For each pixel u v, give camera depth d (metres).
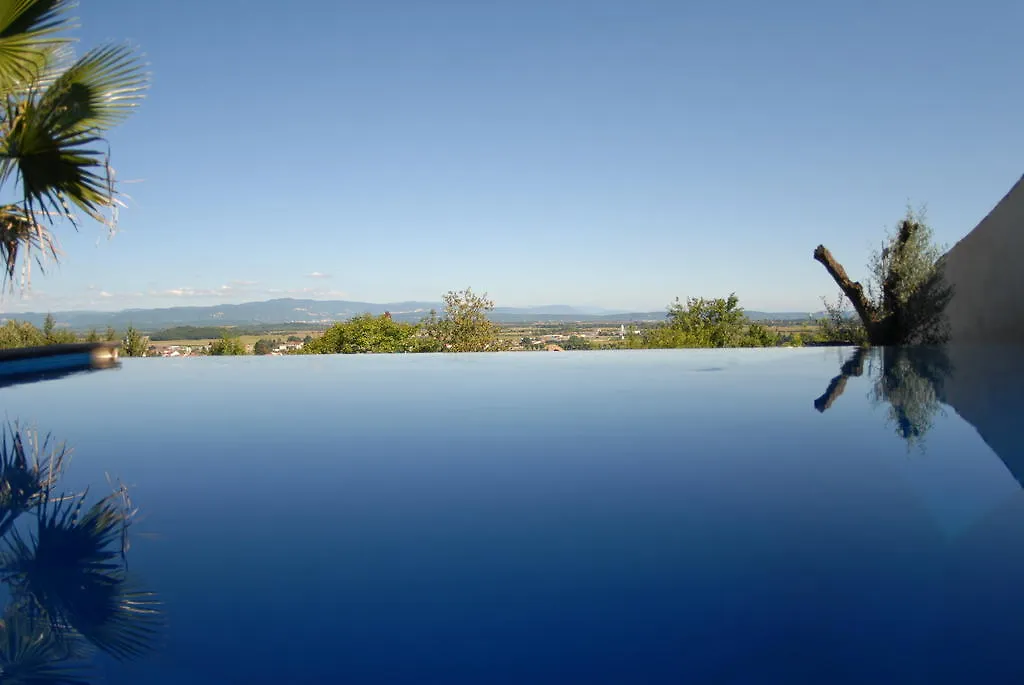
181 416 2.72
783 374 4.24
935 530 1.12
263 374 4.92
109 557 1.03
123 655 0.69
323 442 2.09
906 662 0.66
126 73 4.52
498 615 0.79
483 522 1.21
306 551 1.05
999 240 6.06
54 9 3.97
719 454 1.81
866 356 5.54
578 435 2.16
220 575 0.94
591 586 0.89
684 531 1.13
